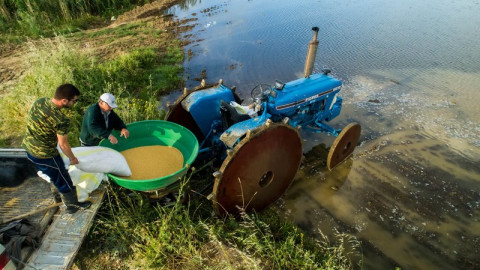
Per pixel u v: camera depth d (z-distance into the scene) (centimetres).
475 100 739
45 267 314
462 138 618
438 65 905
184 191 420
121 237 373
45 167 340
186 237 377
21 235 334
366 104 734
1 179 421
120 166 387
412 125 661
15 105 640
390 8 1446
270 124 388
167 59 960
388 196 494
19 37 1112
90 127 377
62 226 357
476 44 1035
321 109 568
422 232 437
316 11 1425
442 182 518
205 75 875
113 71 785
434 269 390
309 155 587
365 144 610
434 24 1228
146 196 411
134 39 1123
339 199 492
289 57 976
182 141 446
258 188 430
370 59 950
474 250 412
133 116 582
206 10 1507
